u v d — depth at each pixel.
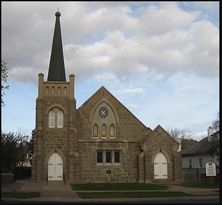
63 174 47.69
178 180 48.66
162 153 49.28
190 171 52.06
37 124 48.03
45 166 47.59
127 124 50.88
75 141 48.41
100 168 49.28
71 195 33.69
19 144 65.00
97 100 50.72
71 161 47.69
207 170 44.12
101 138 50.09
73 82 49.59
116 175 49.47
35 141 47.75
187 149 67.81
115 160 49.91
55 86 49.28
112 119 50.75
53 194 34.19
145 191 37.34
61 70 50.91
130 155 50.16
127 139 50.50
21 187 40.84
